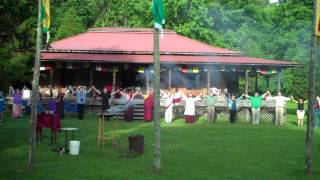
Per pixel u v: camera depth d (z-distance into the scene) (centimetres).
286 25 6769
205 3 6062
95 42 4519
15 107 3347
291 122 3484
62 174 1517
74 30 5797
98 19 7131
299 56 5988
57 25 5734
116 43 4509
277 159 1850
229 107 3419
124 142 2198
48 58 3931
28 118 3328
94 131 2603
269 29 6850
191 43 4569
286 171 1634
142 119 3397
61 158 1797
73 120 3228
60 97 3325
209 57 4219
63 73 4272
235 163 1756
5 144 2117
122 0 6819
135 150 1889
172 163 1733
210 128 2928
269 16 7050
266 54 6700
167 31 4756
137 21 5962
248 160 1820
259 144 2239
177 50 4334
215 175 1541
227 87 4359
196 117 3553
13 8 2141
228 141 2325
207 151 2008
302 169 1669
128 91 3947
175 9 5597
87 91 3850
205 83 4328
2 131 2561
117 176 1501
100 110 3609
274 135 2612
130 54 4266
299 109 3225
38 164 1673
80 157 1827
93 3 7269
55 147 2025
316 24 1569
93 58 4009
